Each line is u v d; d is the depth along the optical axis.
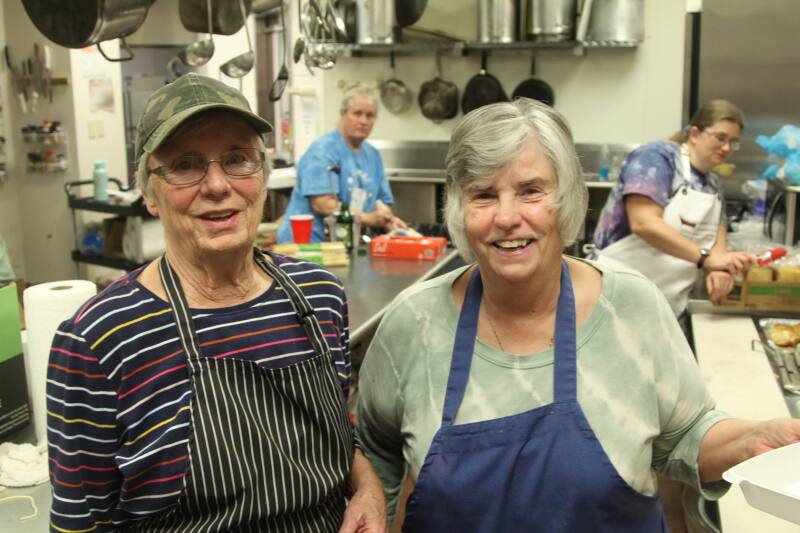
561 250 1.33
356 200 3.76
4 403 1.61
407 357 1.41
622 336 1.33
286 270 1.33
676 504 2.86
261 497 1.16
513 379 1.33
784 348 2.54
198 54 2.21
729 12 4.62
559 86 5.18
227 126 1.16
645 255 2.97
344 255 3.26
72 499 1.13
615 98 5.08
